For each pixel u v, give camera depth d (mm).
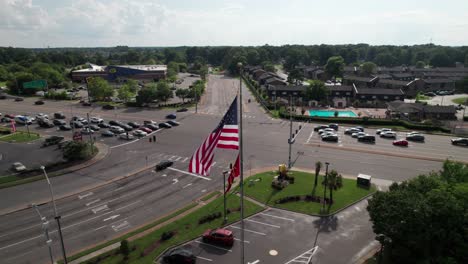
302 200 47438
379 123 95000
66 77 192875
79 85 181125
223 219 42406
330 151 70750
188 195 50281
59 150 72188
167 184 54281
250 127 92562
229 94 152875
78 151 64625
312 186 52031
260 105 126625
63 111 114625
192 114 109688
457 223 29719
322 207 45188
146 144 76500
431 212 29672
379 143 76875
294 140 78938
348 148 72812
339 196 48500
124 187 53375
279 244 37188
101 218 43906
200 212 44156
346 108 123750
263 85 168750
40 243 38438
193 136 83000
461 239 29375
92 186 53781
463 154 68188
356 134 81812
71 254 36188
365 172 58656
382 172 58562
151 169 60812
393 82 160000
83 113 111375
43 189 52875
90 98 137500
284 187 51562
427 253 30484
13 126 87250
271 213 44125
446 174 38469
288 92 135250
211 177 56938
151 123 93125
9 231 41031
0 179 56281
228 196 49125
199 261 34250
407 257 32000
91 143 69562
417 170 59406
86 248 37344
